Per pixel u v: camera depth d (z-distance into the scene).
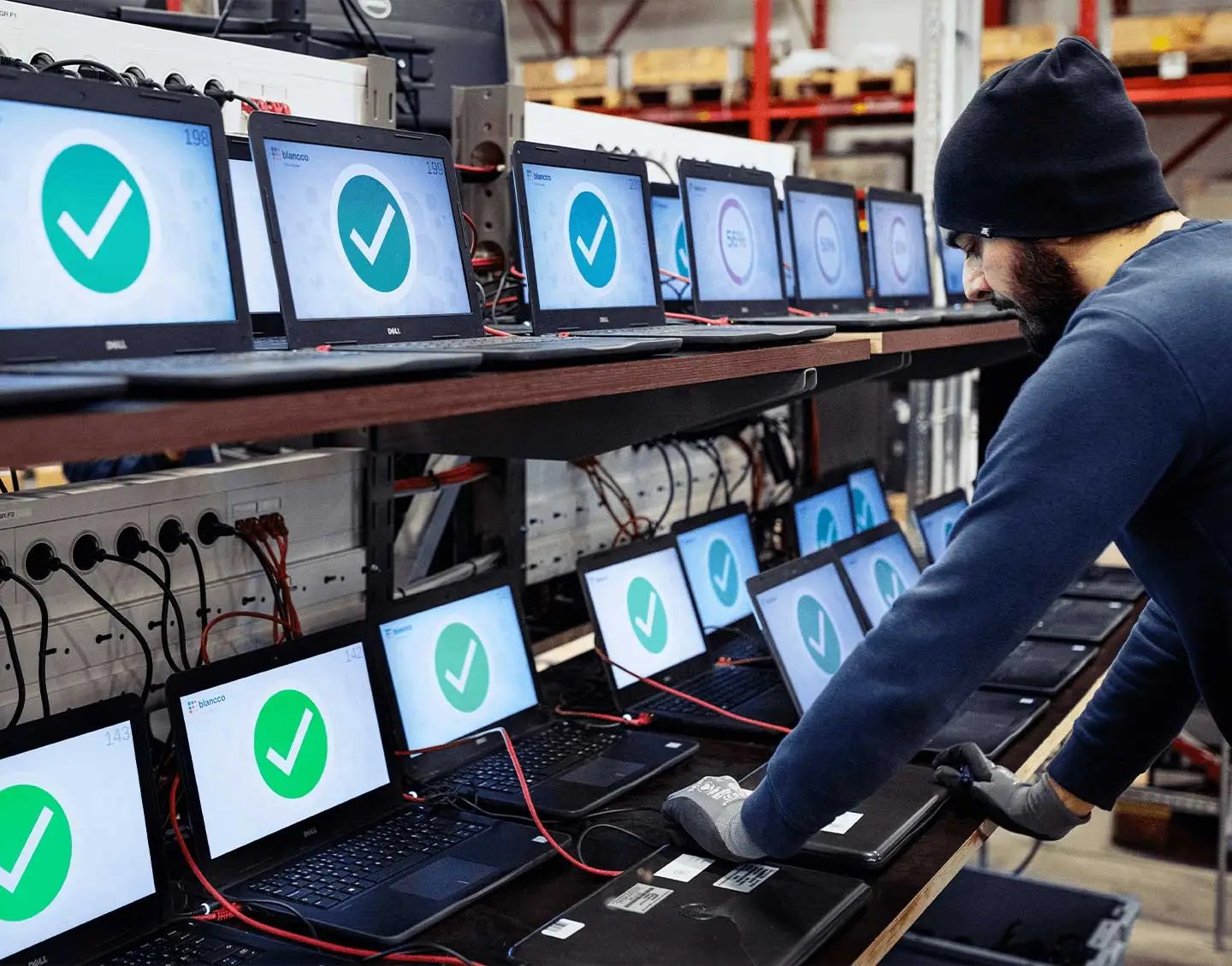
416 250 1.50
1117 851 3.46
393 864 1.37
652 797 1.60
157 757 1.47
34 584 1.34
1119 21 5.26
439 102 2.38
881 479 3.15
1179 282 1.13
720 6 7.50
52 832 1.16
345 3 2.09
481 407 1.09
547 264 1.69
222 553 1.56
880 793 1.59
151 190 1.16
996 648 1.11
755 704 1.97
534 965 1.14
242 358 1.07
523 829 1.47
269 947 1.20
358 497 1.79
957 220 1.32
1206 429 1.10
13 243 1.03
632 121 2.57
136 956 1.18
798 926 1.21
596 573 1.99
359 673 1.54
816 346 1.77
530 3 7.88
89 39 1.48
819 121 6.79
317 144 1.38
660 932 1.20
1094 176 1.23
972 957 2.20
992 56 5.61
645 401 1.68
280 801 1.40
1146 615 1.59
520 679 1.83
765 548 2.96
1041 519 1.08
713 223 2.22
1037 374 1.13
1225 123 6.23
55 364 1.04
